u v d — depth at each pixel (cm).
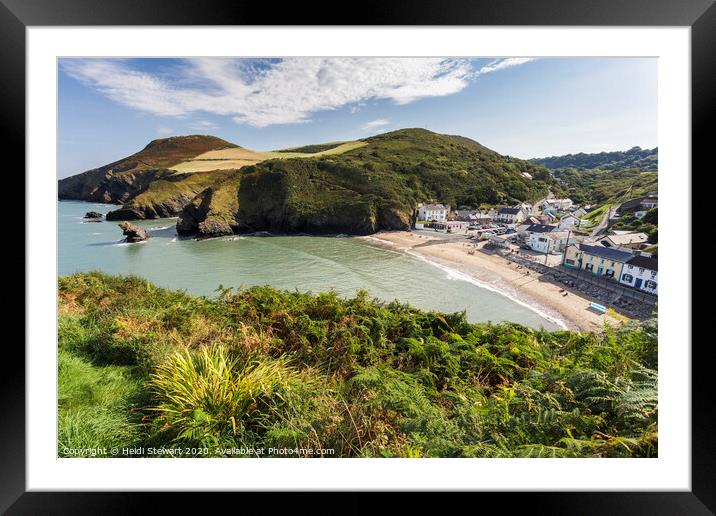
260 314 2056
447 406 1286
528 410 1091
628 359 1335
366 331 1830
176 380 1155
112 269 10175
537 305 8144
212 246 15138
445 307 8062
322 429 1073
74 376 1358
